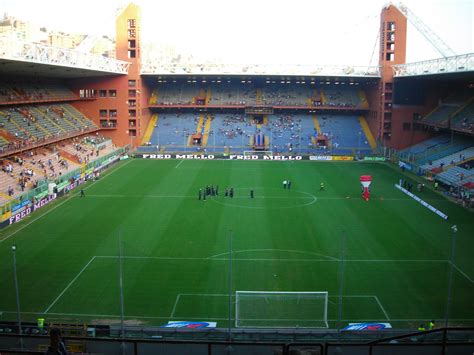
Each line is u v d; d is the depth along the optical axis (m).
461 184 74.19
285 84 131.62
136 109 113.50
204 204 66.88
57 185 71.25
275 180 84.62
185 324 33.44
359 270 43.56
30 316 35.03
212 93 128.62
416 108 111.00
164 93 127.94
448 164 86.94
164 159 107.69
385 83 111.25
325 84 131.12
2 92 87.94
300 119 125.25
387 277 42.03
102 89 112.75
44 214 61.91
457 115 98.06
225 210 63.78
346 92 128.88
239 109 128.62
